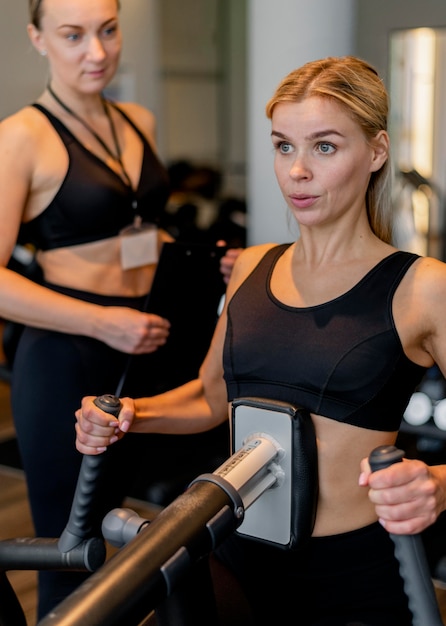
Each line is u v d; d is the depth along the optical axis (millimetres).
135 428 1537
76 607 977
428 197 3082
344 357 1341
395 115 2797
